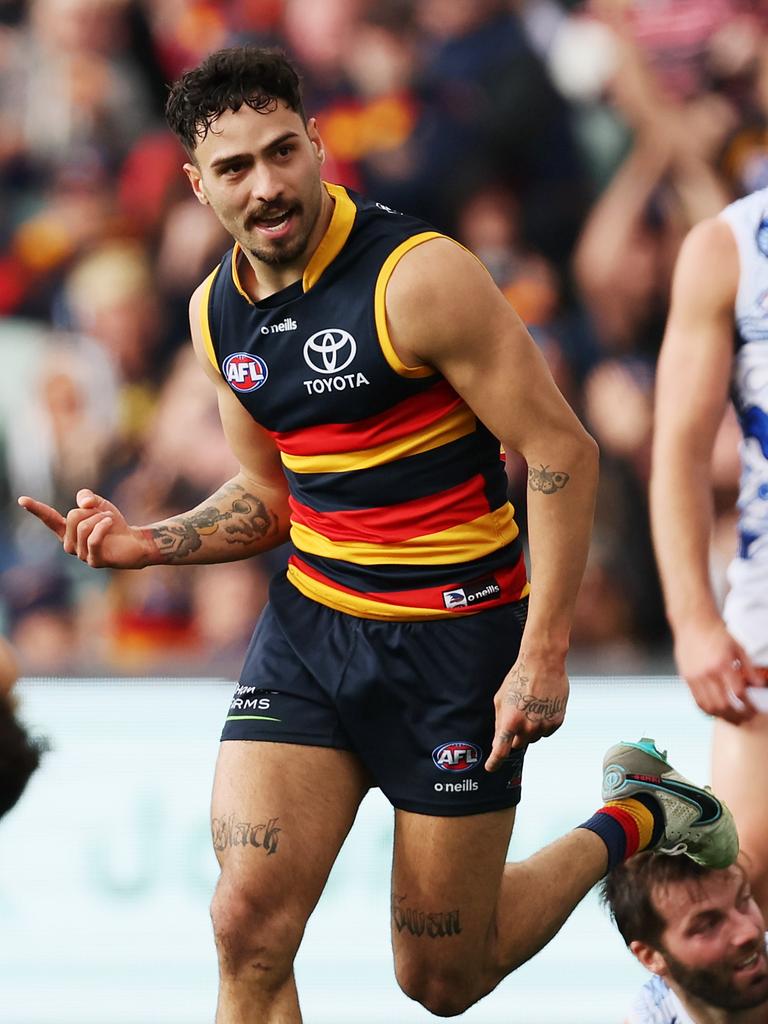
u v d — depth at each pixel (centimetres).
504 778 1172
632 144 2672
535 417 1088
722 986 1255
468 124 2669
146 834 1950
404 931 1191
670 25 2673
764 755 1324
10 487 2583
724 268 1330
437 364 1091
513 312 1095
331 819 1148
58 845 1953
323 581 1180
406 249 1081
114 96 2752
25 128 2733
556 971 1892
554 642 1103
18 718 842
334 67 2705
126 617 2425
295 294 1102
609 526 2450
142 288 2639
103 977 1928
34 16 2759
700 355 1341
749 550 1348
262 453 1235
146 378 2622
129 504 2548
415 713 1157
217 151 1060
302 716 1157
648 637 2417
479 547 1157
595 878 1256
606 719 1939
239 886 1105
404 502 1141
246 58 1063
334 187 1130
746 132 2670
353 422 1118
